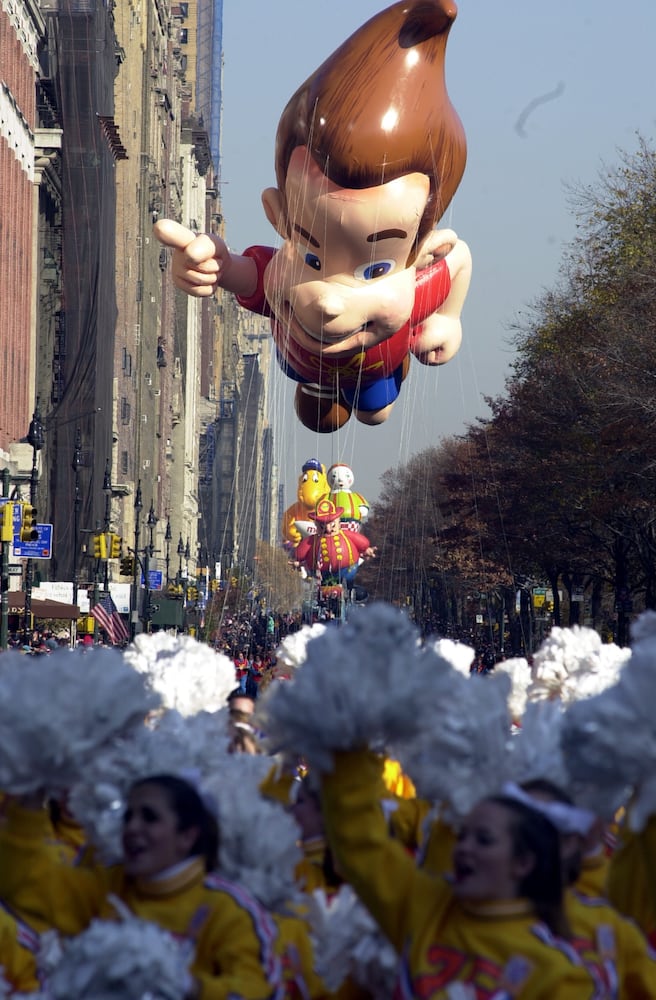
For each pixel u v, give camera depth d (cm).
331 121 6225
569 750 1689
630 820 1659
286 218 6719
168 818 1734
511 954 1557
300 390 7350
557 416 17250
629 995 1681
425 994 1580
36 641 13562
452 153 6397
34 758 1730
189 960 1680
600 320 15662
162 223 6838
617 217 15688
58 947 1758
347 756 1625
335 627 1720
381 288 6600
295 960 1836
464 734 1661
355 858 1628
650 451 14825
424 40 6275
